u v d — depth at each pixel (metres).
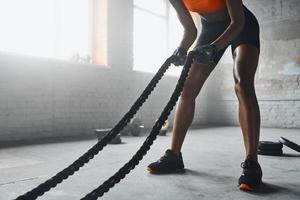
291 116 6.10
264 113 6.37
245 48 1.65
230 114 6.63
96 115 4.40
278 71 6.26
